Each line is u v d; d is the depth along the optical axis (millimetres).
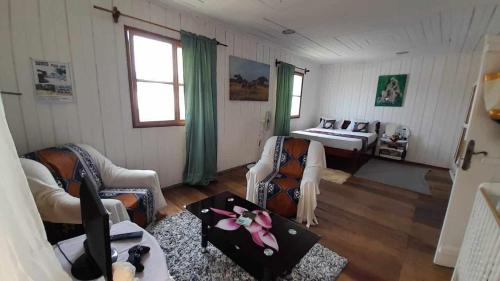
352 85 5797
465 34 3209
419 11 2537
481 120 1527
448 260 1753
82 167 1922
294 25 3145
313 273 1644
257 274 1524
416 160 5020
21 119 1854
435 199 3068
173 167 3066
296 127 5773
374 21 2895
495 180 1566
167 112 2926
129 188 2102
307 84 5797
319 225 2314
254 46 3939
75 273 861
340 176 3867
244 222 1589
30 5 1790
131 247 1042
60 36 1966
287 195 2291
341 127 5797
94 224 720
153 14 2557
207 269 1646
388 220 2465
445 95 4566
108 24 2240
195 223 2217
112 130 2422
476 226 1233
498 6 2299
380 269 1724
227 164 3908
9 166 553
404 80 4996
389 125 5281
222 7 2633
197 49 2930
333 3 2432
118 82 2398
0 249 494
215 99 3326
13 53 1758
